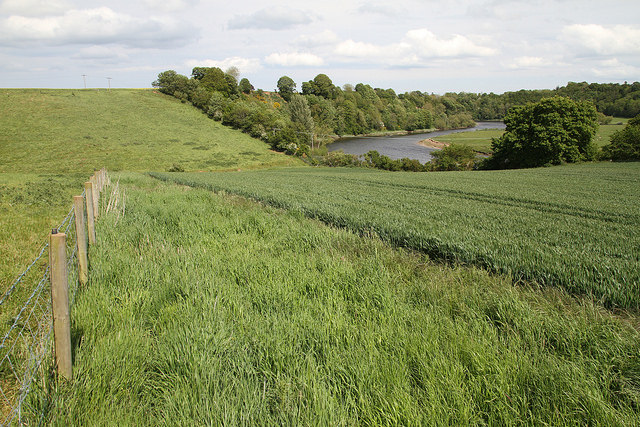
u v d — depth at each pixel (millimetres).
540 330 3895
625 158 56844
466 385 2936
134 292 4660
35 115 82812
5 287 5023
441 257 7492
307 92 165125
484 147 100562
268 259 6188
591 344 3680
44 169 56125
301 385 2854
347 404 2711
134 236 7668
